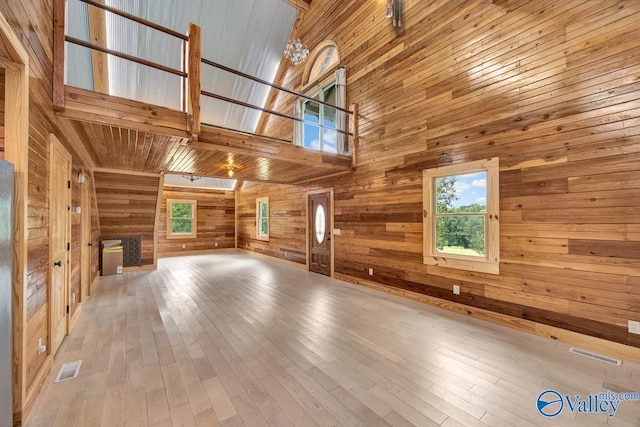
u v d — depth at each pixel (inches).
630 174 91.2
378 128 180.4
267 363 91.0
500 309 123.3
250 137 148.4
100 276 225.6
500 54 121.8
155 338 110.0
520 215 116.5
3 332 53.2
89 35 166.7
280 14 257.1
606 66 95.2
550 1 107.4
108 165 181.9
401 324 124.3
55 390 76.4
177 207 366.0
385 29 177.6
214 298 165.0
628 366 89.0
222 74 279.9
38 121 78.4
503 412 68.6
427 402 72.2
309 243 249.8
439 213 148.3
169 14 218.7
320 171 201.3
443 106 143.9
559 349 100.7
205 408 69.4
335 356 95.7
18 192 64.5
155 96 264.7
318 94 246.7
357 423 64.7
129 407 69.7
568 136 103.5
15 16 58.6
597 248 98.0
